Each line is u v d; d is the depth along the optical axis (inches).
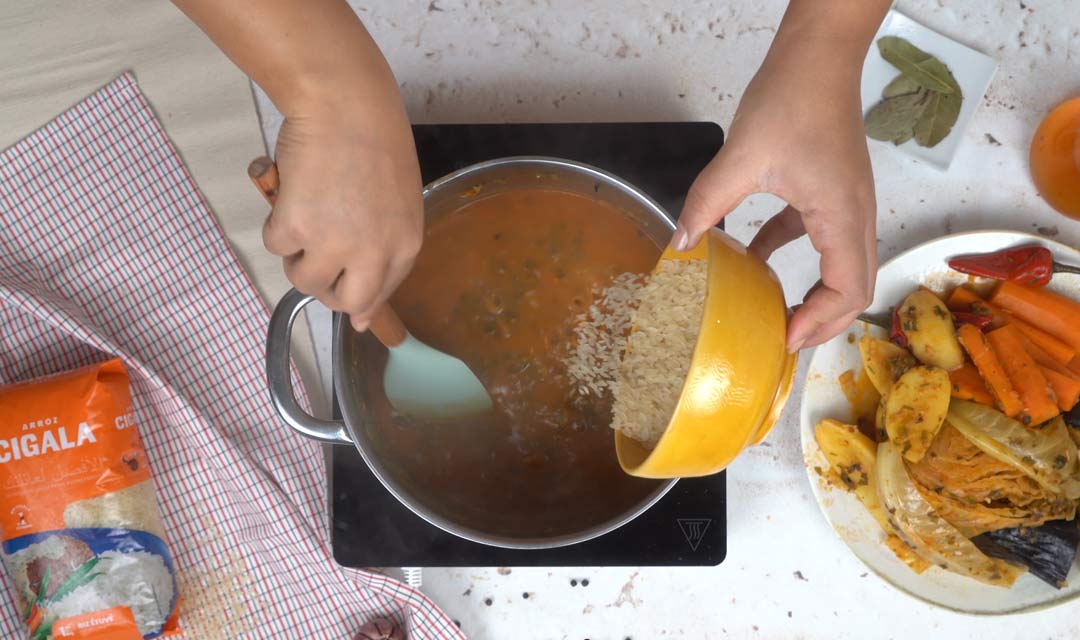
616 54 36.9
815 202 27.0
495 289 34.2
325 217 25.0
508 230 34.3
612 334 33.5
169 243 36.7
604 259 34.1
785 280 36.4
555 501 33.7
